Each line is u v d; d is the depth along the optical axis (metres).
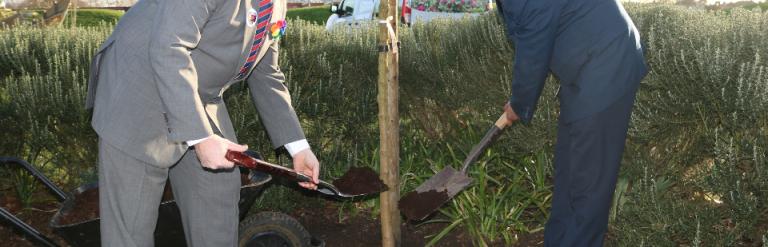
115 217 2.33
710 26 3.66
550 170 3.88
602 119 2.89
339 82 4.07
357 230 3.90
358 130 4.22
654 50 3.44
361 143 4.27
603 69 2.86
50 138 3.89
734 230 3.00
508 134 3.88
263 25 2.28
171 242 2.82
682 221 3.08
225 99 4.00
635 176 3.51
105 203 2.34
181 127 2.08
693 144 3.44
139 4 2.31
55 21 9.61
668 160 3.52
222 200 2.50
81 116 3.85
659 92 3.47
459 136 4.32
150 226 2.39
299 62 4.20
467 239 3.73
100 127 2.24
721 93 3.11
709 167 3.31
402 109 4.36
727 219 3.32
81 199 3.02
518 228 3.72
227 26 2.19
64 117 3.88
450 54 4.26
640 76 2.94
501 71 4.03
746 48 3.36
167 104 2.07
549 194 3.89
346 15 11.92
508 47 3.94
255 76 2.70
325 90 4.07
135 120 2.22
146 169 2.31
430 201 3.15
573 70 2.93
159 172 2.35
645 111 3.50
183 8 2.07
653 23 3.81
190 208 2.52
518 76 2.94
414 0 8.93
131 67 2.21
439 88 4.24
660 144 3.56
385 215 3.20
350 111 4.18
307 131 4.16
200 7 2.10
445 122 4.33
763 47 3.24
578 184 3.04
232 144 2.19
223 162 2.17
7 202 4.21
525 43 2.85
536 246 3.60
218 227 2.51
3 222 2.86
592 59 2.87
